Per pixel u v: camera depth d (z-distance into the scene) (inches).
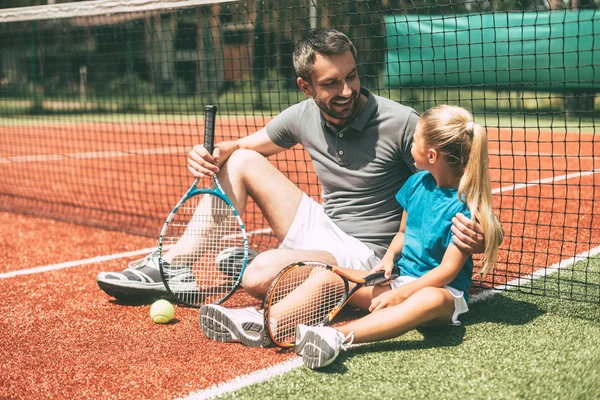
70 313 127.3
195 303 127.6
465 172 103.3
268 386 91.8
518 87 478.6
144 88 737.6
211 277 129.8
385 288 112.4
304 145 128.6
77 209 246.7
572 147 442.9
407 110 119.8
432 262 109.7
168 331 116.5
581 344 102.0
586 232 186.9
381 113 119.8
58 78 673.6
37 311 128.8
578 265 150.4
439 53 486.6
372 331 99.7
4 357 106.0
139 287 127.6
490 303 123.8
